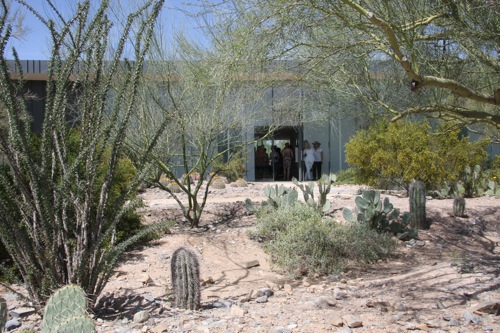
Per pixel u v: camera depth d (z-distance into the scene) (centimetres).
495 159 1520
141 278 687
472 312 496
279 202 1038
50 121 483
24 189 485
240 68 618
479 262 749
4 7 459
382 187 1430
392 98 715
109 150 769
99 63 521
